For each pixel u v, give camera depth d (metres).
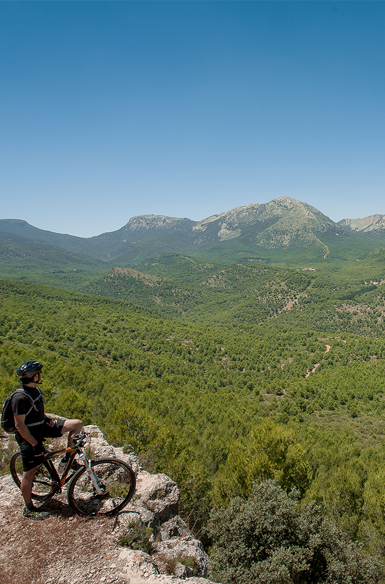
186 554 7.88
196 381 138.00
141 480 10.84
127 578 5.45
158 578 5.58
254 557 11.41
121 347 158.75
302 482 20.59
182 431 45.72
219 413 65.38
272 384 129.88
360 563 12.12
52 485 6.65
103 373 89.62
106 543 6.17
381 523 21.08
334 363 173.38
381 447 66.25
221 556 11.76
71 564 5.61
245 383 146.50
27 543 5.96
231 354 182.75
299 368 168.12
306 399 119.44
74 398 32.25
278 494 13.13
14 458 6.82
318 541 11.45
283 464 20.59
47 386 34.09
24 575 5.33
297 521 12.06
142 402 57.41
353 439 65.25
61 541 6.07
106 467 9.45
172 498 10.50
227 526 12.63
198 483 22.08
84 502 6.99
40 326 166.50
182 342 194.75
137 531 6.71
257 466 20.48
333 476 24.12
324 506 20.84
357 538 20.95
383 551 20.27
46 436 6.44
